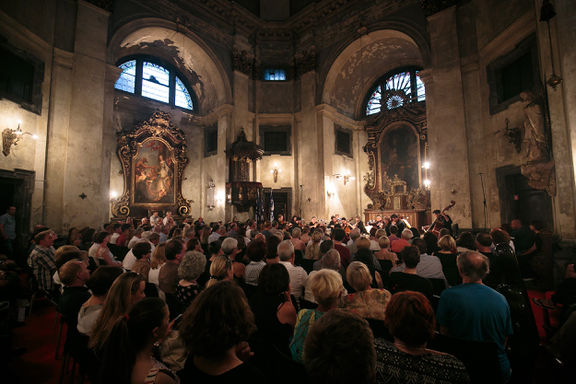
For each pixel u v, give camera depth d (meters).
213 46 15.62
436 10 11.06
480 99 9.98
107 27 11.09
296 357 1.97
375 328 2.28
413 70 16.73
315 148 16.17
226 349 1.31
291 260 3.73
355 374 1.00
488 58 9.71
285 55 17.59
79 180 9.85
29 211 8.60
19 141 8.41
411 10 12.95
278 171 17.17
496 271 2.81
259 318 2.35
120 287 2.11
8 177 8.09
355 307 2.44
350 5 15.16
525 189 8.88
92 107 10.36
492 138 9.55
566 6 6.17
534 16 7.93
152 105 15.54
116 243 7.52
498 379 1.72
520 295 2.62
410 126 16.31
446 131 10.46
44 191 9.15
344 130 17.70
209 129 17.08
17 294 4.39
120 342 1.41
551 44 6.67
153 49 15.43
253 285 3.51
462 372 1.38
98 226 10.19
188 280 2.92
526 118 7.57
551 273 6.26
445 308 2.24
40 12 9.20
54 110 9.52
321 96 16.28
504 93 9.29
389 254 4.96
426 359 1.46
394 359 1.51
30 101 8.84
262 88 17.34
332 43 16.03
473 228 9.78
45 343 4.18
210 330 1.29
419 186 15.84
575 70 6.00
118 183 14.27
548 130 7.14
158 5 13.55
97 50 10.68
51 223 9.22
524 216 8.91
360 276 2.49
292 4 17.52
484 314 2.11
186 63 16.44
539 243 6.39
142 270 4.05
